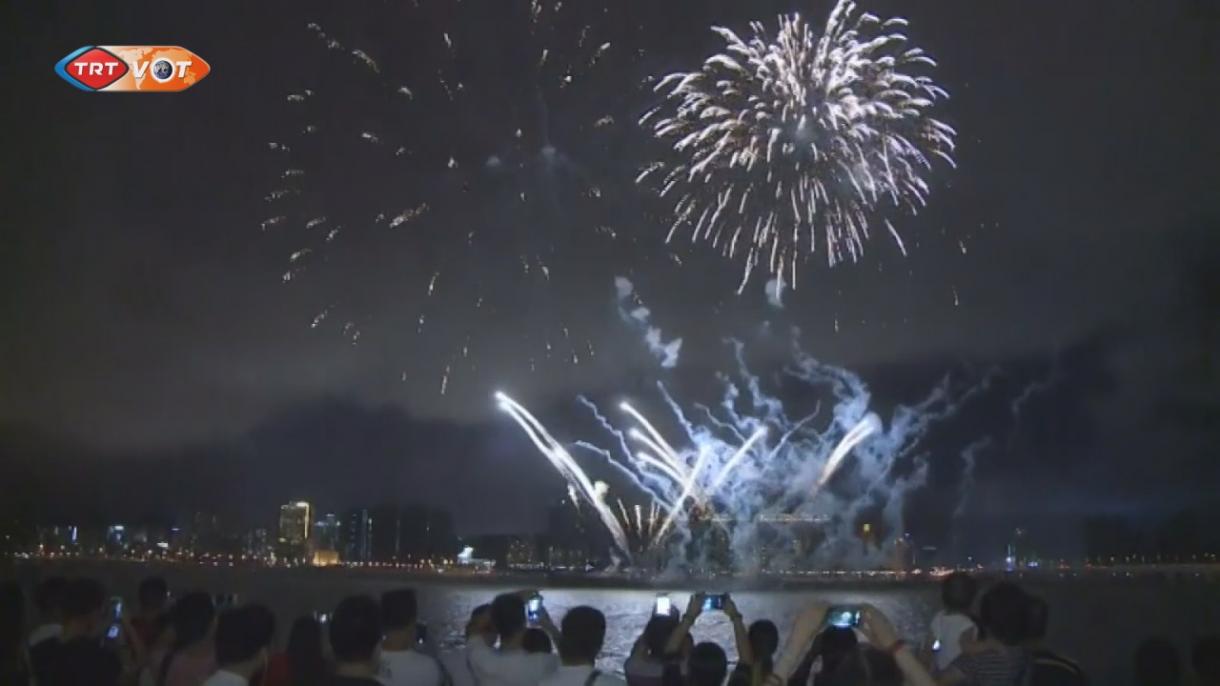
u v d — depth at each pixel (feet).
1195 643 29.99
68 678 28.58
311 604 258.98
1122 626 293.23
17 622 31.91
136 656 41.19
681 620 36.99
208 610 34.71
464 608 359.05
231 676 29.55
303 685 34.27
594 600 442.09
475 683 37.04
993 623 31.76
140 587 44.88
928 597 467.11
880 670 26.61
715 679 32.60
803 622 28.32
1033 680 31.22
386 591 34.91
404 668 33.96
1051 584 579.07
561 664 32.86
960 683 31.32
